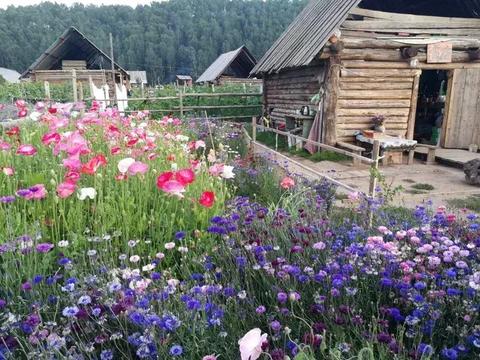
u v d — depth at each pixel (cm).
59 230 299
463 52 1096
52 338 171
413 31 1114
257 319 210
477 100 1121
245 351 128
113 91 2584
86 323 189
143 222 308
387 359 176
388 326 207
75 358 167
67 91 2228
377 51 1049
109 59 3234
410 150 992
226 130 1002
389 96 1091
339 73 1044
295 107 1305
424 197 701
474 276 224
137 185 354
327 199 461
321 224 329
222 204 357
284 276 229
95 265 245
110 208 309
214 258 273
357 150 946
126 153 422
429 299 218
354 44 1023
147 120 743
